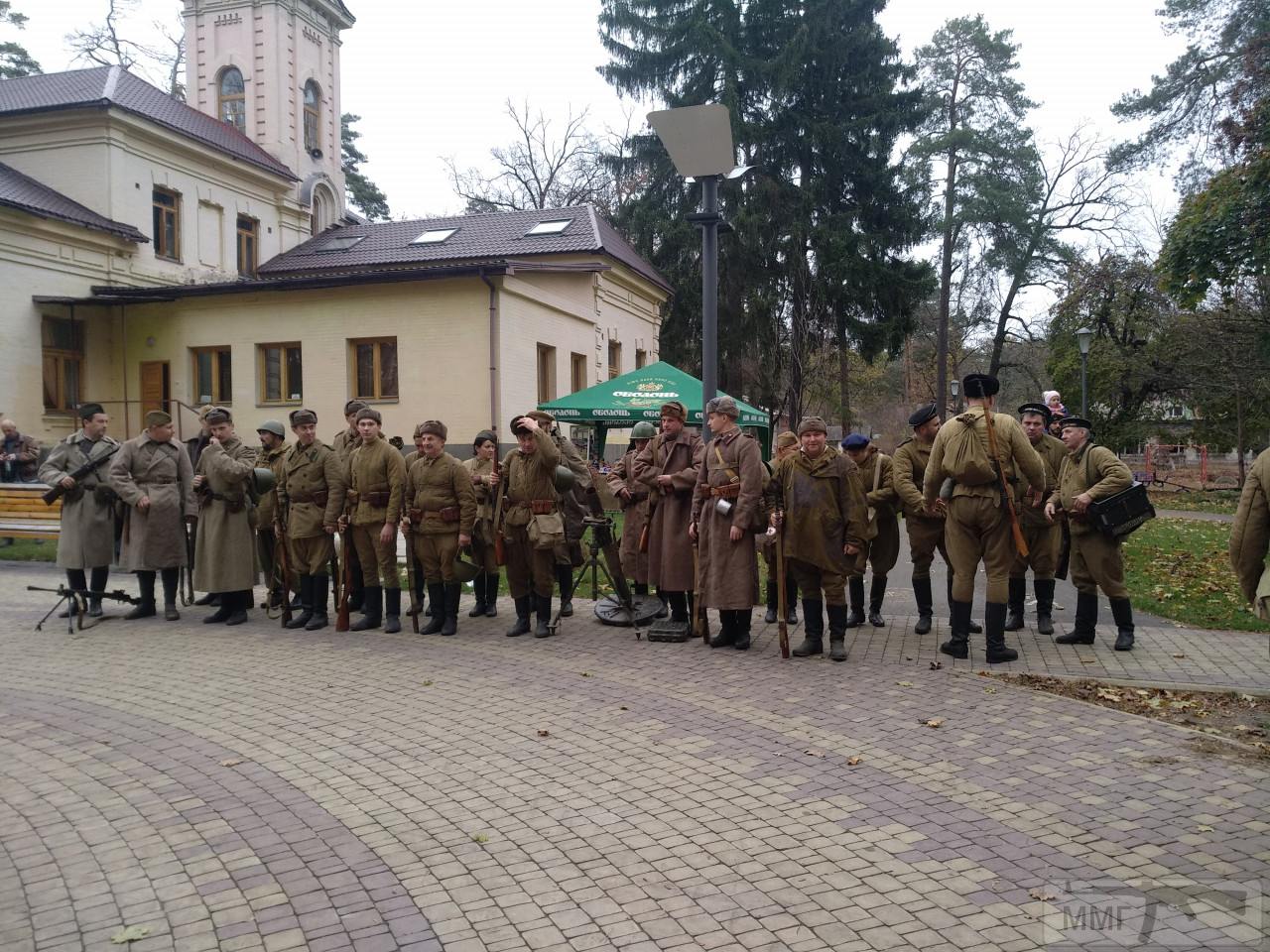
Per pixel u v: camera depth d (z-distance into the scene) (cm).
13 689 677
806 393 4016
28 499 1345
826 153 3497
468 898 359
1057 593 1076
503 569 1237
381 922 342
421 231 3191
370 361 2355
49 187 2473
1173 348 2992
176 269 2655
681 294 3538
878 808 438
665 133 858
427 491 850
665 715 589
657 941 326
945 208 4212
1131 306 3297
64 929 344
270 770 505
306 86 3319
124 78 2730
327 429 2352
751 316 3406
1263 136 1728
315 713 607
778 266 3484
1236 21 2341
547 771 496
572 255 2827
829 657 739
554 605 1003
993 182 4075
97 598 946
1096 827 412
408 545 858
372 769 504
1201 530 1761
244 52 3166
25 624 917
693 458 815
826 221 3478
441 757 521
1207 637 806
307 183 3200
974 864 379
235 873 385
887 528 866
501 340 2289
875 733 547
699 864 385
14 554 1416
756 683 663
